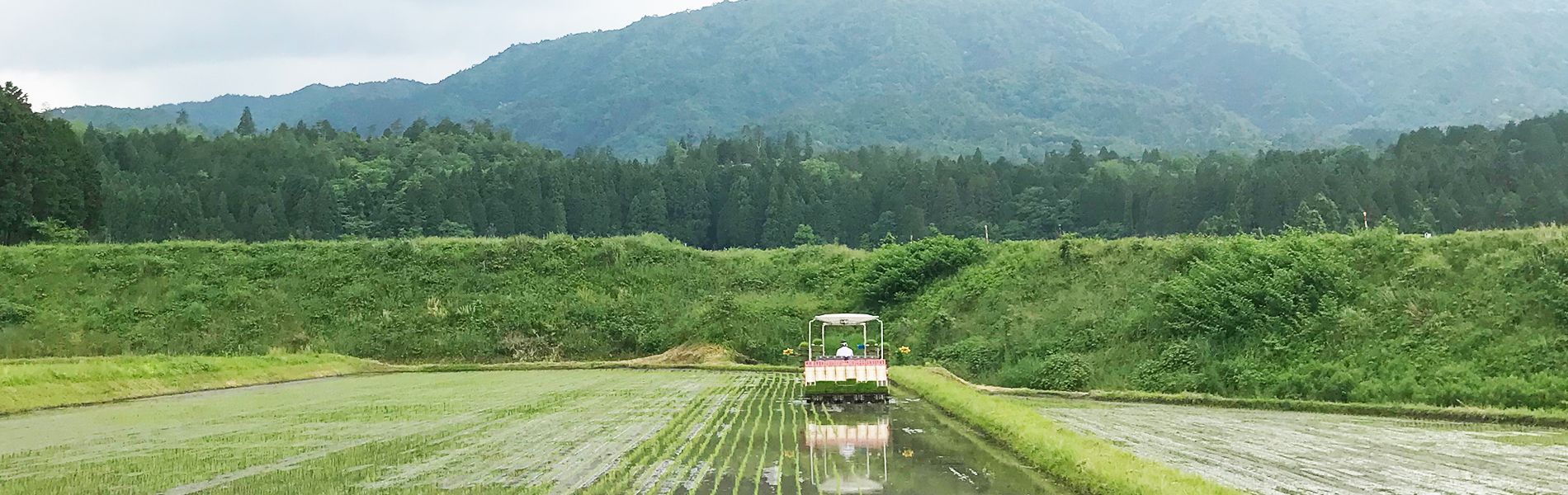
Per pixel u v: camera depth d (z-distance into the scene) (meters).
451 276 55.00
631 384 33.19
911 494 12.17
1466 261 31.31
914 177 118.31
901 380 31.33
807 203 115.25
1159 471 12.23
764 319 48.53
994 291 44.03
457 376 39.34
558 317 51.19
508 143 168.38
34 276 53.09
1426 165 106.12
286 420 21.48
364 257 56.69
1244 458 15.28
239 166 127.12
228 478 13.53
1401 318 29.31
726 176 127.69
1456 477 13.44
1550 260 28.91
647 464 14.45
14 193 62.03
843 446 16.50
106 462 15.14
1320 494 12.12
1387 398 25.64
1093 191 113.31
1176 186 110.56
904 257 49.00
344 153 148.62
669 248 59.16
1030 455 14.66
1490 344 26.80
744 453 15.63
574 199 115.19
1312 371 28.17
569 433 18.41
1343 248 34.47
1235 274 34.16
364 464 14.64
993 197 118.12
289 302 52.31
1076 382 32.81
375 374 42.12
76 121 149.12
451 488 12.67
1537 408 22.88
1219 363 30.73
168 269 54.31
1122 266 41.41
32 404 25.30
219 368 35.12
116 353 46.84
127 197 101.00
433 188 108.50
